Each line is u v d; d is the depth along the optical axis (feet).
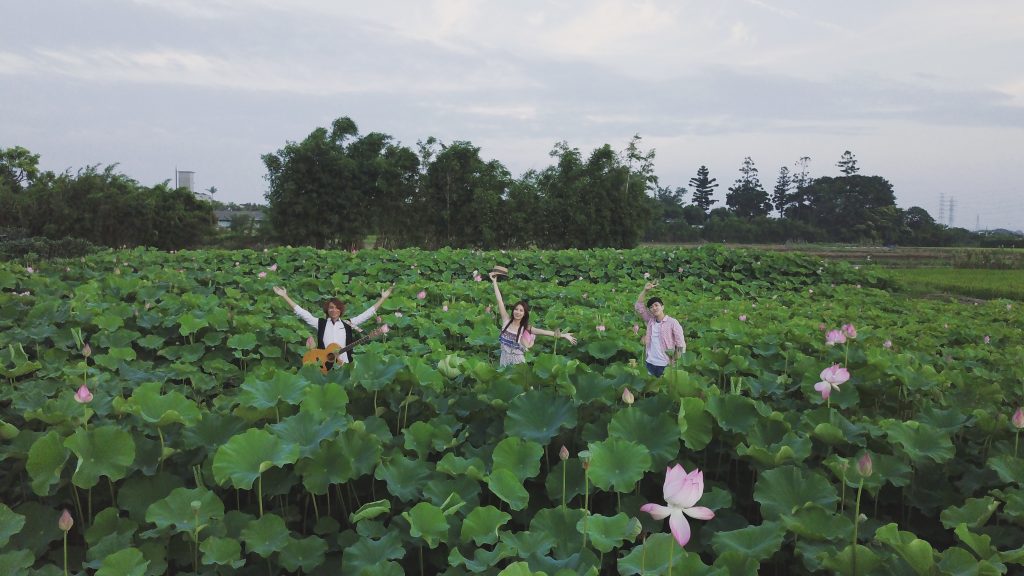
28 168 120.88
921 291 73.51
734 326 29.25
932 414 14.79
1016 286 76.43
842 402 16.16
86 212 97.66
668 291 56.95
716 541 10.32
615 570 11.19
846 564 9.39
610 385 14.85
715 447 14.17
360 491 13.05
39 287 36.76
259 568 11.00
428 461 13.99
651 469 12.34
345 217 101.76
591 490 12.06
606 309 43.42
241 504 12.70
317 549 10.84
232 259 61.52
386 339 31.40
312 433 12.40
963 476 13.29
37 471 10.82
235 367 25.73
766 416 13.58
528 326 24.08
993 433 14.20
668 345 25.03
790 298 57.82
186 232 105.60
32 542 10.78
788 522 10.16
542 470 13.89
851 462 12.19
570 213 109.19
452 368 18.01
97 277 45.11
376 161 100.58
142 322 28.78
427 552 11.39
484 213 104.99
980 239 272.51
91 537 10.87
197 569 10.62
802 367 19.45
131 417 13.57
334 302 24.72
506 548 9.78
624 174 111.75
